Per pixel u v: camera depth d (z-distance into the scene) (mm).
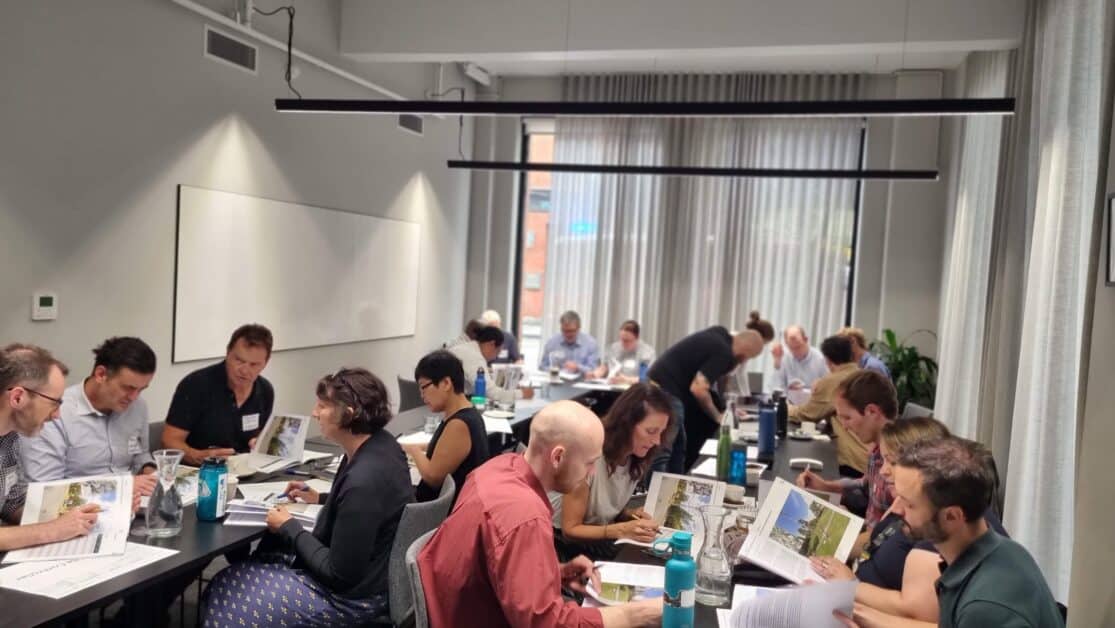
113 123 4430
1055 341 3660
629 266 8289
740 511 2732
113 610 3359
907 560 2035
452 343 5730
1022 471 4035
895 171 5883
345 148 6539
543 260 8680
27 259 4012
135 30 4527
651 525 2592
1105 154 2893
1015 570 1617
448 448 3213
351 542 2432
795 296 7922
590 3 5762
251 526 2570
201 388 3543
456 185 8430
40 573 2107
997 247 4715
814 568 2279
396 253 7359
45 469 2883
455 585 1893
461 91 8125
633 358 7441
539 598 1757
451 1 6027
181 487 2881
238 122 5352
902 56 6949
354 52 6258
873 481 2902
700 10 5559
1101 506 2750
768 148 7887
